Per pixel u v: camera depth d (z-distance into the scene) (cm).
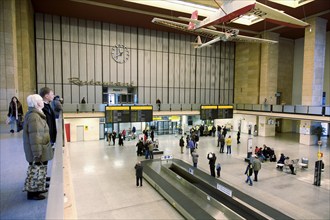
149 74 2473
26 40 1474
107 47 2258
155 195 997
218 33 1555
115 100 2362
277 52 2534
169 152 1741
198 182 1137
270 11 1077
